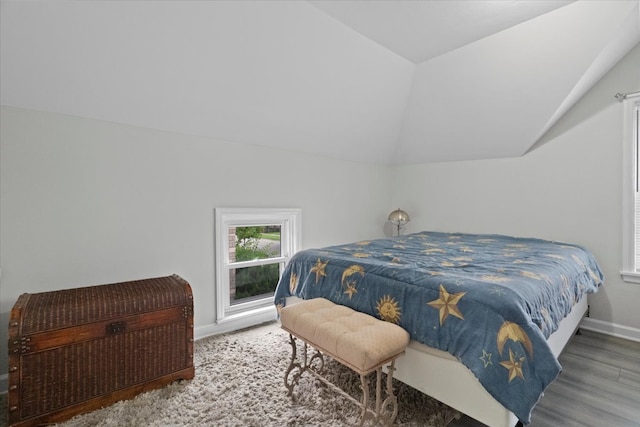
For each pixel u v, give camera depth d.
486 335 1.22
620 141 2.57
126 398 1.61
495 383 1.15
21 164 1.74
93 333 1.52
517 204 3.18
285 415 1.50
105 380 1.55
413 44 2.41
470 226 3.54
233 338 2.42
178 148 2.32
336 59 2.39
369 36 2.30
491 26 2.18
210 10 1.77
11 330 1.33
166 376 1.74
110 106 1.95
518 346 1.15
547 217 2.98
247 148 2.71
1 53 1.53
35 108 1.76
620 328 2.57
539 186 3.03
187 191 2.37
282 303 2.33
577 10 1.97
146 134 2.17
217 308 2.55
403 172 4.13
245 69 2.16
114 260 2.06
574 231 2.83
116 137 2.05
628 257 2.55
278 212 2.94
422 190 3.95
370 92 2.86
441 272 1.59
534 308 1.29
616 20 1.96
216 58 2.01
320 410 1.54
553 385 1.82
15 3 1.40
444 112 3.12
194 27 1.81
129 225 2.12
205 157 2.46
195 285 2.44
